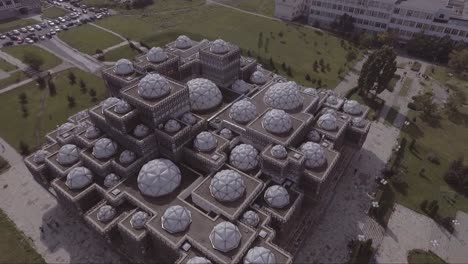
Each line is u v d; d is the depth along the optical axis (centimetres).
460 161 8519
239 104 8475
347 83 12350
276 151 7162
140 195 6994
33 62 12444
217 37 15538
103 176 7525
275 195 6850
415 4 14450
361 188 8419
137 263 6862
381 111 11075
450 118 10825
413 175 8738
